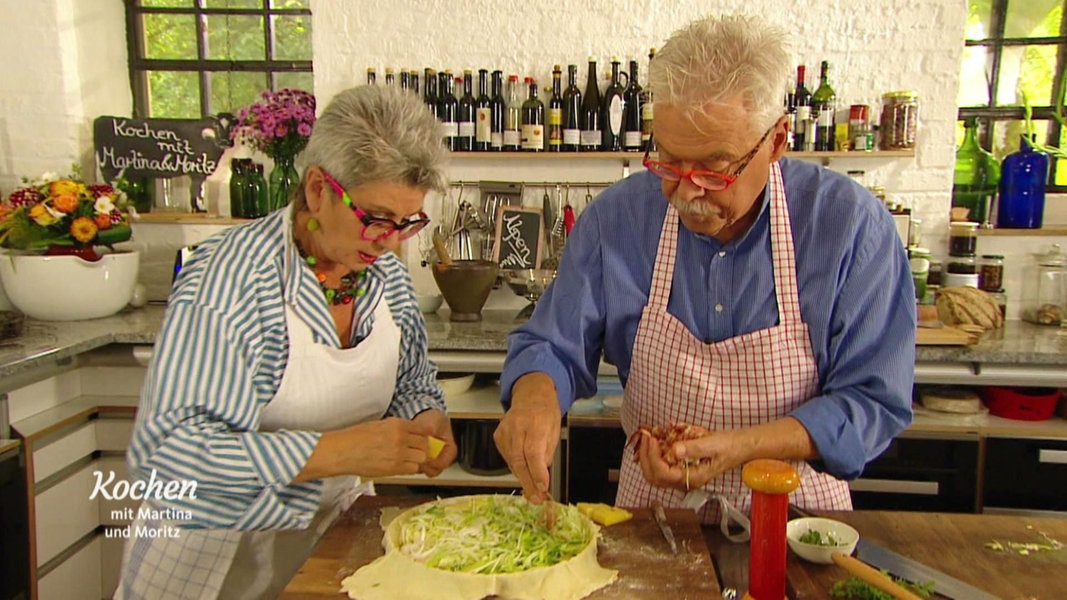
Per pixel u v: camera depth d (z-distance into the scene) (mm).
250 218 3072
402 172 1091
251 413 1177
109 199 2707
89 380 2572
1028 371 2365
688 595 1028
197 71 3328
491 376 2756
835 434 1211
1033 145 2898
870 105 2918
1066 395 2408
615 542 1174
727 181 1119
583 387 1474
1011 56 3057
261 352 1208
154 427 1094
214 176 3236
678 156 1129
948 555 1159
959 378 2395
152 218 3068
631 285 1427
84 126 3137
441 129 1173
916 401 2543
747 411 1379
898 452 2359
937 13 2857
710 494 1321
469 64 2998
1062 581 1082
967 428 2328
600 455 2395
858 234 1312
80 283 2652
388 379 1410
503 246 3027
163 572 1249
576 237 1483
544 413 1248
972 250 2875
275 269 1222
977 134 3004
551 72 2986
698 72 1089
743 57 1095
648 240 1412
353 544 1162
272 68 3312
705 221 1202
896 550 1173
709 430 1332
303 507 1229
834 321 1326
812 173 1380
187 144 3135
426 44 2998
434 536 1167
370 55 3010
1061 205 2984
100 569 2580
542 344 1415
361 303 1363
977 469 2336
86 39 3137
